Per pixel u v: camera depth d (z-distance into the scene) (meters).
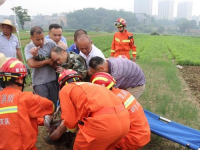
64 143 4.88
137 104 4.04
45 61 4.78
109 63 4.44
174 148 4.73
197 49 29.02
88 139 3.23
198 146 4.21
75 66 4.32
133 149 3.94
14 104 3.31
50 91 5.25
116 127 3.25
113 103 3.40
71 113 3.45
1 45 6.57
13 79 3.41
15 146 3.31
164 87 9.23
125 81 4.62
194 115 6.21
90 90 3.38
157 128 4.77
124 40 8.70
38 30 4.63
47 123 4.30
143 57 19.48
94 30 131.62
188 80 11.09
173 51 25.23
